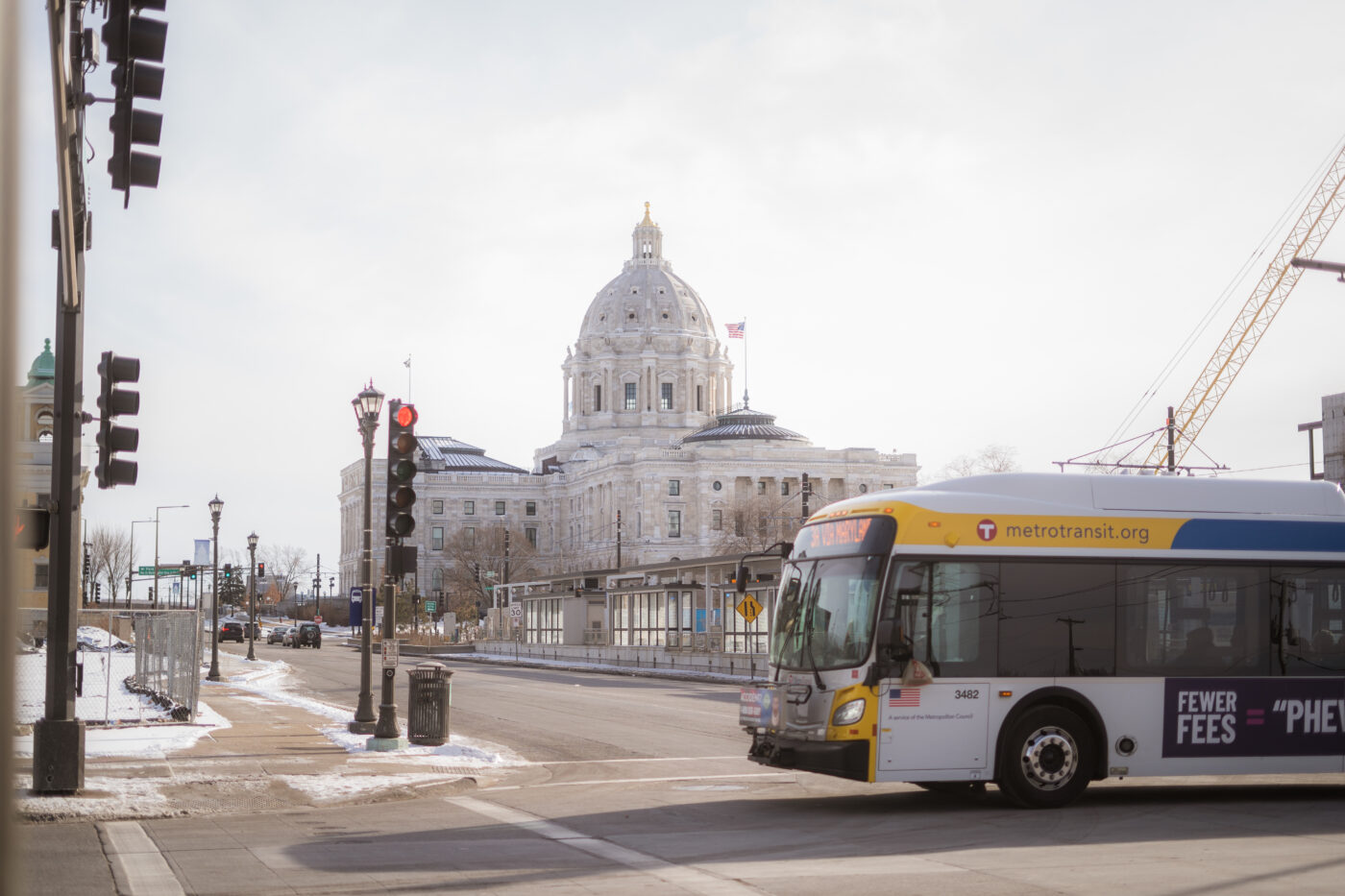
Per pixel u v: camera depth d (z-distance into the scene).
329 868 11.23
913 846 12.40
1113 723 15.41
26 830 13.56
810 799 16.33
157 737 23.50
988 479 15.72
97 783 16.73
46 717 15.67
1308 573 16.36
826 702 14.88
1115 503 15.91
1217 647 15.90
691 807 15.60
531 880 10.63
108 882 10.56
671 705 35.34
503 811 15.30
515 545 182.12
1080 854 11.86
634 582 71.25
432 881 10.61
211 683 44.31
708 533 189.00
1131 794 16.94
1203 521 16.09
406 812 15.16
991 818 14.40
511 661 76.38
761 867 11.20
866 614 14.86
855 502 15.74
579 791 17.34
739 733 26.72
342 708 32.34
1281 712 16.02
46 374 64.12
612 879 10.66
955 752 14.91
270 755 20.66
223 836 13.18
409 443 22.00
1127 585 15.67
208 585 158.50
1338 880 10.43
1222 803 15.92
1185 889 10.03
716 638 58.09
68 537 15.62
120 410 15.97
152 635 34.78
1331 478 56.66
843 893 9.96
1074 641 15.38
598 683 49.19
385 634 21.72
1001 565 15.29
